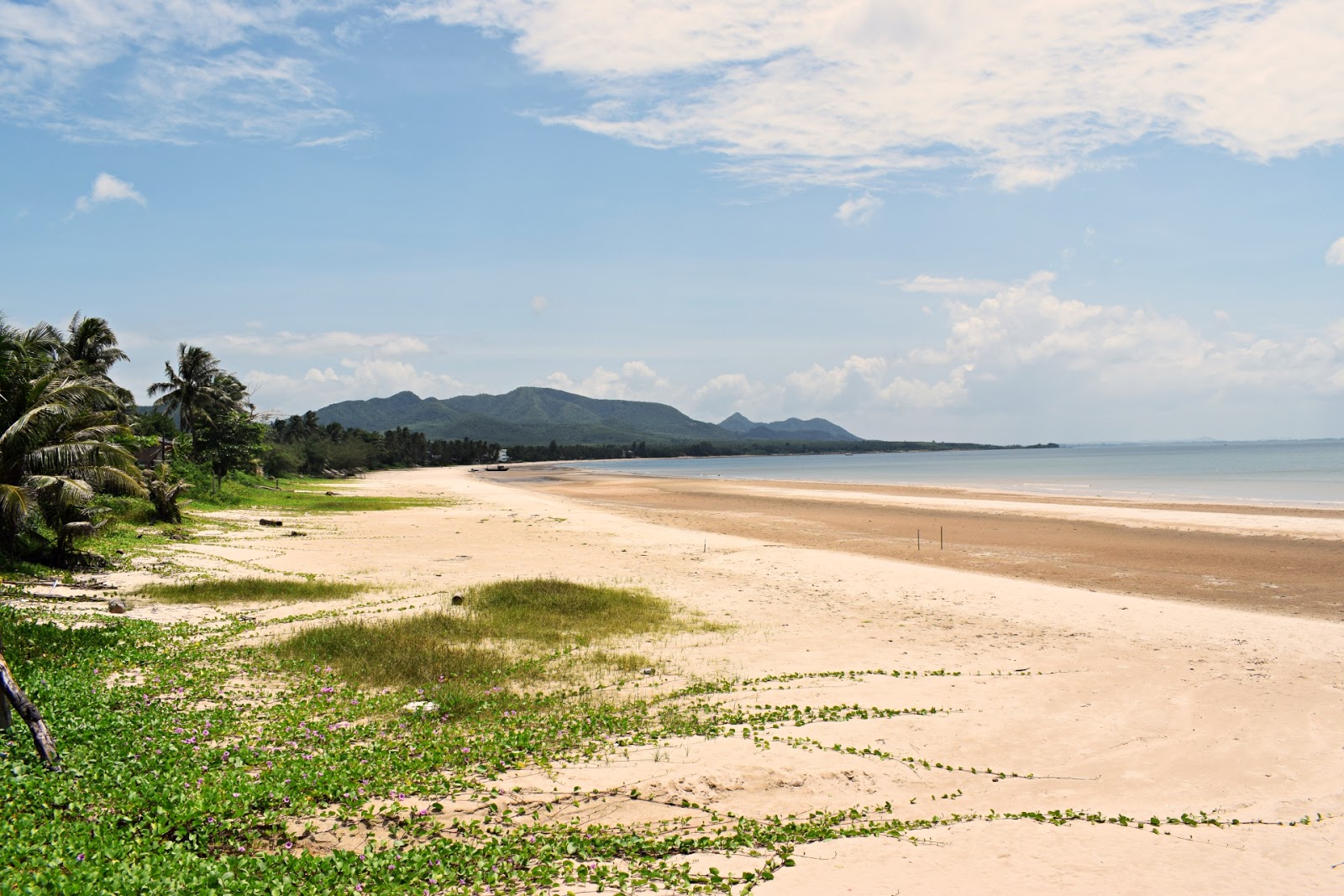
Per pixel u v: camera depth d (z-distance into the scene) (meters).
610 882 7.88
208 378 67.50
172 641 18.19
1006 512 52.75
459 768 11.17
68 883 6.81
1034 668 17.31
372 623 20.33
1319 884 8.12
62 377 29.22
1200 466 124.31
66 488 25.38
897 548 37.50
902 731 13.23
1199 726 13.77
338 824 9.12
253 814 9.14
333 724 13.09
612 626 21.05
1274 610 23.12
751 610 23.52
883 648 19.08
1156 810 10.52
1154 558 32.59
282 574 28.91
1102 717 14.16
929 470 145.12
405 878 7.79
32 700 12.62
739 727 13.30
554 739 12.63
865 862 8.45
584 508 63.78
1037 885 7.95
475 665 17.03
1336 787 11.36
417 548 37.47
